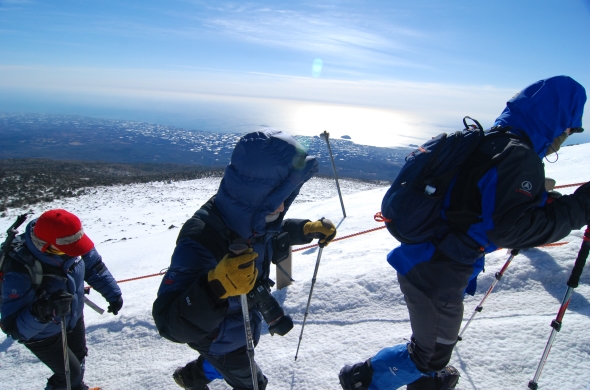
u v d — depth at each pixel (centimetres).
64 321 242
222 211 171
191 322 150
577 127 180
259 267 188
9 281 231
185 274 165
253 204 161
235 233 171
